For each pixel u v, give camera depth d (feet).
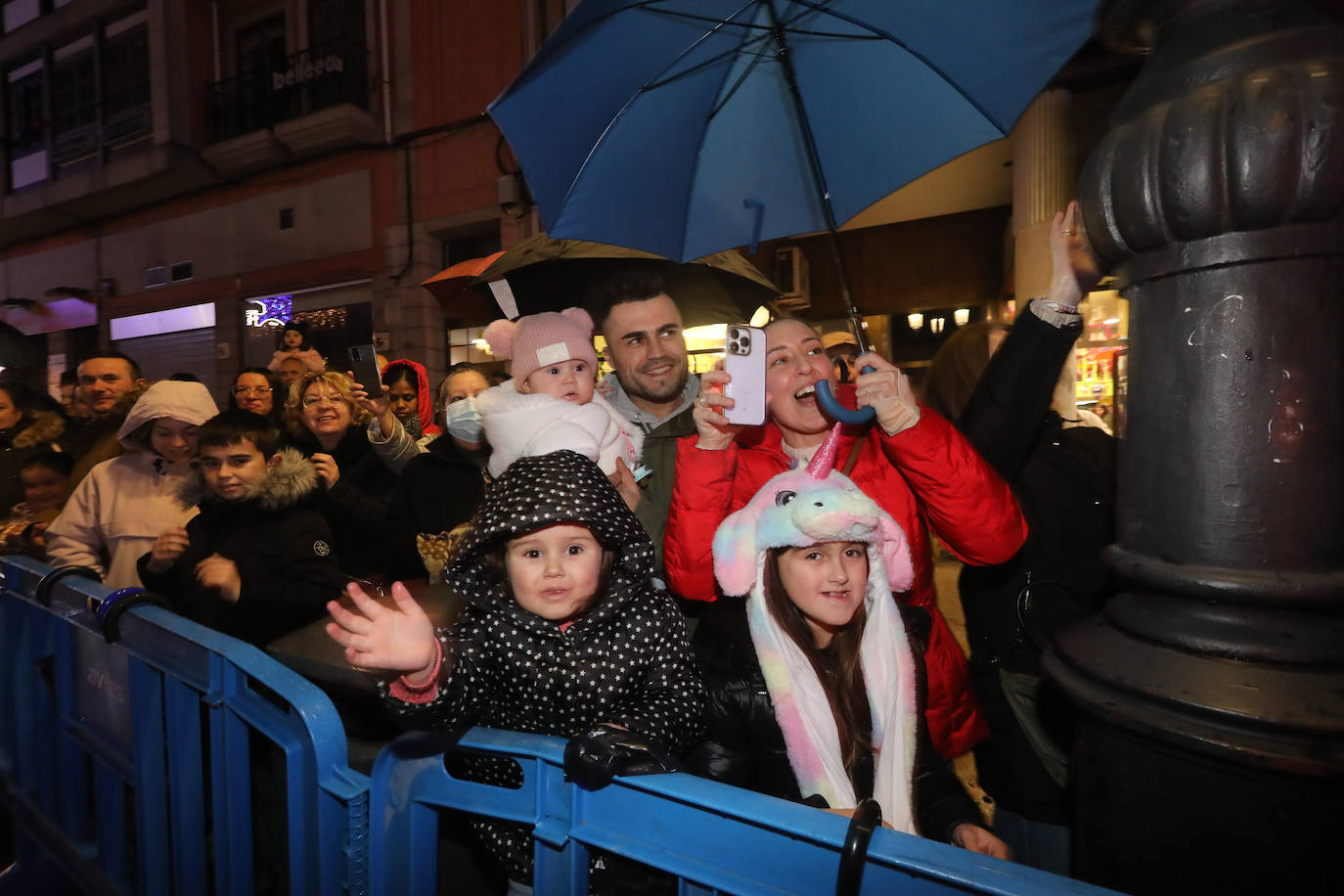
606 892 3.72
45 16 40.75
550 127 5.80
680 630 4.32
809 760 4.08
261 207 35.37
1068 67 16.98
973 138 6.11
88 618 5.74
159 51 35.63
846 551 4.18
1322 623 2.65
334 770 3.47
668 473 6.28
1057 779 5.23
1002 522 4.82
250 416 7.14
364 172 32.65
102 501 8.74
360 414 11.23
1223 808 2.61
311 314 35.06
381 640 3.11
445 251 32.45
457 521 8.12
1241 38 2.66
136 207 39.52
